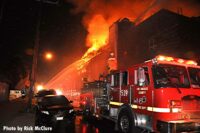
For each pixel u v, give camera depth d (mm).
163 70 6367
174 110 5898
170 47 16172
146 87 6664
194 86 6594
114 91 8758
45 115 10344
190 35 16125
